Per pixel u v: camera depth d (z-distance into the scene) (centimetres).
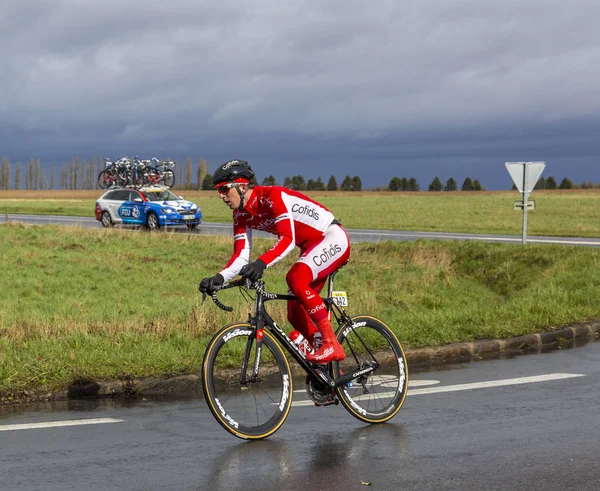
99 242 1972
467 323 942
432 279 1443
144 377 664
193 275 1509
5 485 402
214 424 541
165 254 1792
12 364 671
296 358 526
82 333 818
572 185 13138
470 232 2817
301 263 516
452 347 830
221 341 496
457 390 647
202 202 6272
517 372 730
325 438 499
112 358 707
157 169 3194
